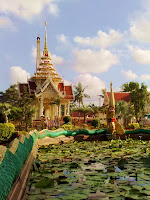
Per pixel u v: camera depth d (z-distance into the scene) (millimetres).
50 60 44438
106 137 15906
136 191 4266
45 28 45812
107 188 4543
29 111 27969
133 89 39844
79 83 52125
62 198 3992
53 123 32500
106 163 7141
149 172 5777
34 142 9023
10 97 75500
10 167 3697
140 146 11578
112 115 15875
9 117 27562
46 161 7613
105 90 43719
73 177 5434
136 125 31188
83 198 3986
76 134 16328
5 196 3008
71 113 58406
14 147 4645
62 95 38281
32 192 4391
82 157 8375
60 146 12109
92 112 42562
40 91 38250
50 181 4656
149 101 41375
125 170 6105
